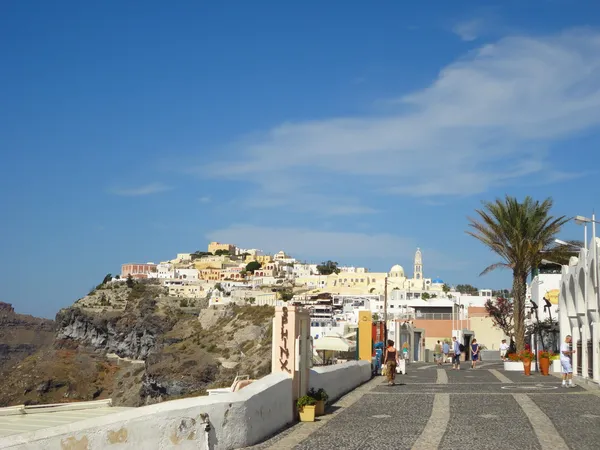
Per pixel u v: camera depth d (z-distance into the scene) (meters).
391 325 59.66
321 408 17.70
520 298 40.88
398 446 13.03
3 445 9.91
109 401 21.06
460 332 77.81
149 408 11.33
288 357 16.61
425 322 89.25
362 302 186.38
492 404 19.81
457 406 19.41
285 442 13.55
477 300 113.25
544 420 16.41
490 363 55.41
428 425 15.77
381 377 31.72
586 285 27.22
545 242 40.75
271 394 14.68
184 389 159.50
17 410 18.80
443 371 37.50
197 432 11.72
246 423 13.04
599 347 26.17
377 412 18.25
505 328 70.50
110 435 10.66
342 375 23.47
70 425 10.57
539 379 30.52
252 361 163.38
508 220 40.66
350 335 51.78
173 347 188.62
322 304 188.12
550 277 50.97
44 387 184.50
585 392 23.52
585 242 28.52
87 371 196.75
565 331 34.25
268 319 183.38
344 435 14.40
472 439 13.77
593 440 13.55
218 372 161.75
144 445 10.98
